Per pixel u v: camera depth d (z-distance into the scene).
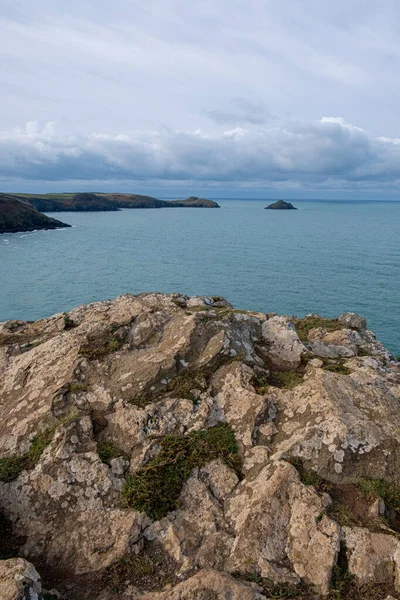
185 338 9.57
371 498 6.58
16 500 6.84
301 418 7.87
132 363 9.23
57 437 7.53
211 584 5.34
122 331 10.29
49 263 71.00
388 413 7.89
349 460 7.04
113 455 7.42
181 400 8.34
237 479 7.12
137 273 62.22
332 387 8.28
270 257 76.12
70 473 7.05
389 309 42.28
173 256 78.69
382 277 56.50
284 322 11.13
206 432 7.86
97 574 5.96
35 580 5.18
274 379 9.25
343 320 13.51
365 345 11.88
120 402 8.32
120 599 5.59
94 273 62.44
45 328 11.64
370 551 5.83
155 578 5.88
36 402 8.53
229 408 8.30
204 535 6.37
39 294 50.22
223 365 9.24
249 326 10.77
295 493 6.54
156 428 7.88
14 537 6.46
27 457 7.48
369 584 5.57
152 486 6.89
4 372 9.90
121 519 6.50
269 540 6.04
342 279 55.59
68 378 8.86
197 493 6.93
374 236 112.88
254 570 5.73
